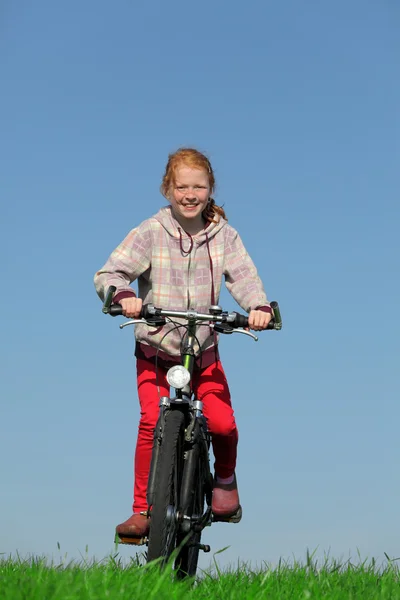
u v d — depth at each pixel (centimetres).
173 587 409
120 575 426
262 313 505
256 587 441
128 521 515
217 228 578
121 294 523
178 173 552
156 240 570
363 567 514
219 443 551
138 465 529
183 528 470
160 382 554
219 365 564
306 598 407
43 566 454
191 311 500
